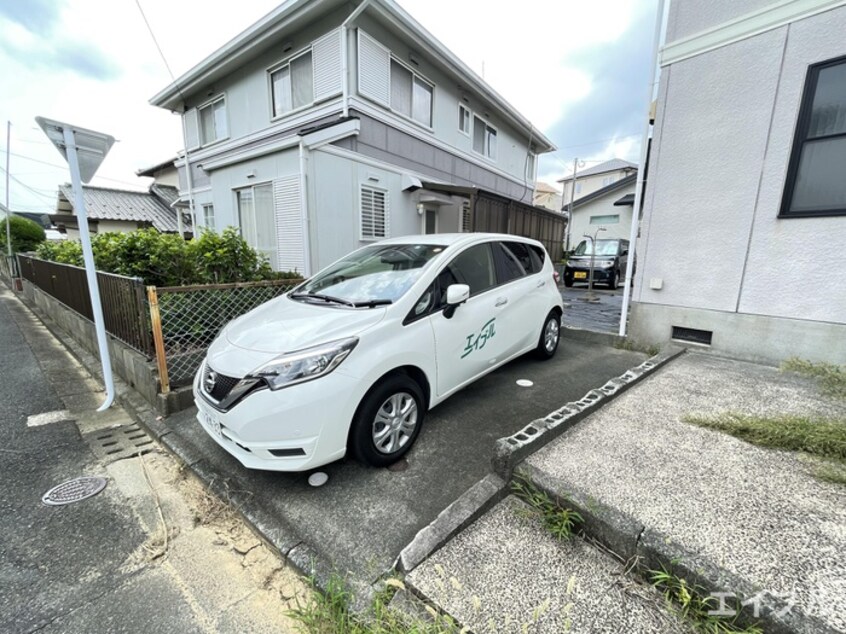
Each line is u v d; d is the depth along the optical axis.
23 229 15.61
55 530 1.93
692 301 4.06
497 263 3.38
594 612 1.30
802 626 1.11
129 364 3.58
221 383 2.15
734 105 3.58
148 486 2.29
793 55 3.24
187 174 10.23
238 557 1.78
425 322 2.51
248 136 8.55
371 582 1.55
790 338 3.51
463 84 9.37
